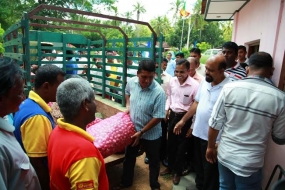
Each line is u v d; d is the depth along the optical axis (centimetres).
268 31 271
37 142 136
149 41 380
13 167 95
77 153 105
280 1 237
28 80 326
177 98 299
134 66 407
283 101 159
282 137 167
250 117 164
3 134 96
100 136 228
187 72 288
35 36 439
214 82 235
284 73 224
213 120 186
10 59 102
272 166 232
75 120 117
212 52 2108
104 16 355
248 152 169
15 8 1789
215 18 643
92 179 104
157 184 268
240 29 480
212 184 244
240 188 177
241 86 169
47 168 142
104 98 507
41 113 141
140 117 248
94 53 550
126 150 272
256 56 175
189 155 322
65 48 489
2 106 98
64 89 113
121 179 289
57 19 371
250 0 400
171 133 305
